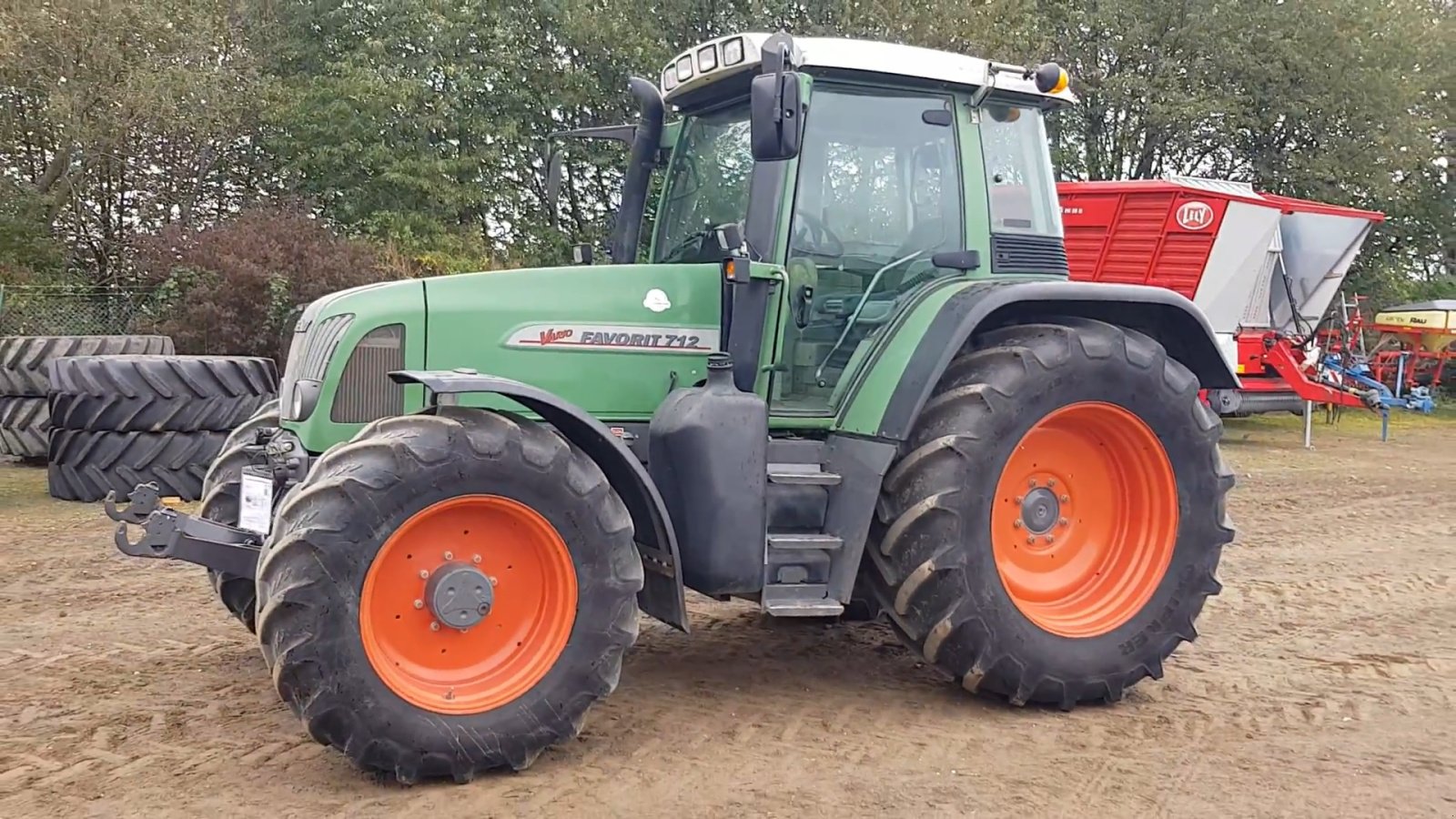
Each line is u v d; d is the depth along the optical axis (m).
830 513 4.42
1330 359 16.30
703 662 5.07
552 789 3.62
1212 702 4.64
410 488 3.55
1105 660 4.50
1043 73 4.88
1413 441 15.69
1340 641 5.63
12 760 3.80
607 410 4.40
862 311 4.66
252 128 19.20
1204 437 4.72
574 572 3.78
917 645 4.40
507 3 20.31
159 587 6.27
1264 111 22.44
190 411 8.77
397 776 3.58
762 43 4.50
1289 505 9.97
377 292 4.26
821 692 4.67
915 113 4.75
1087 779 3.79
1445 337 20.00
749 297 4.36
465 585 3.66
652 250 5.16
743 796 3.60
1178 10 22.08
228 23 18.91
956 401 4.34
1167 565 4.67
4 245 16.42
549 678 3.75
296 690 3.44
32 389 10.41
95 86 16.20
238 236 13.90
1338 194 22.42
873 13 18.72
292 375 4.44
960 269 4.80
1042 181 5.04
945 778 3.78
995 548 4.46
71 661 4.93
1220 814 3.53
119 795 3.51
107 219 18.31
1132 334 4.73
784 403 4.54
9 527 7.84
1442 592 6.75
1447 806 3.61
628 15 20.11
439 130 19.34
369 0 20.17
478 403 4.18
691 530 4.14
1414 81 23.06
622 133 5.42
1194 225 13.83
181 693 4.50
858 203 4.67
